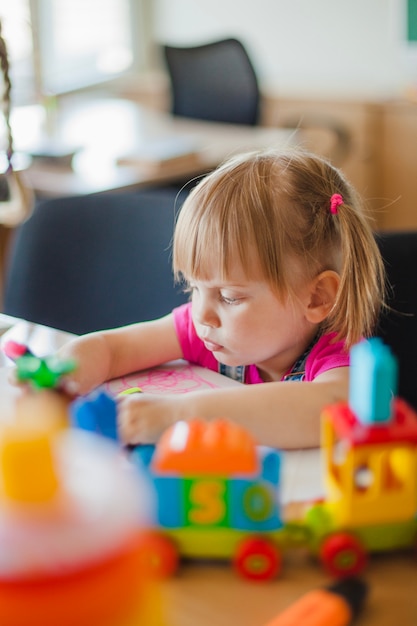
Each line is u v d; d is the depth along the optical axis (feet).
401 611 1.77
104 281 4.49
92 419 2.19
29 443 1.34
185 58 9.71
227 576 1.89
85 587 1.31
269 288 3.00
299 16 11.46
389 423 1.85
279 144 4.12
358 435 1.84
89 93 11.99
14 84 9.74
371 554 1.95
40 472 1.35
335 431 1.99
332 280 3.16
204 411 2.53
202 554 1.91
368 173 10.82
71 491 1.38
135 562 1.39
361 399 1.85
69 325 4.56
